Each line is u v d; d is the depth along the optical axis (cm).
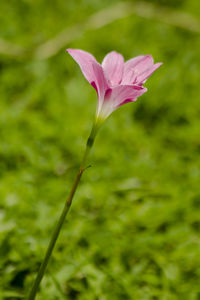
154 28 179
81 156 109
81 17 190
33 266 84
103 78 67
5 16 178
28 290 82
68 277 83
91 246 87
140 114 132
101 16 181
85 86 139
